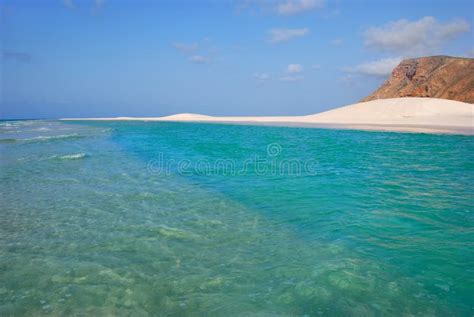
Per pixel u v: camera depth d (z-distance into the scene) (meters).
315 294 3.26
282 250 4.34
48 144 19.50
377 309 3.01
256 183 8.48
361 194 7.06
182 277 3.67
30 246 4.57
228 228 5.22
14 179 9.17
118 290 3.42
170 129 37.72
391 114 45.53
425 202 6.33
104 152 15.47
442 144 17.64
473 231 4.78
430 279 3.49
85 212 6.12
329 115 57.53
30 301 3.23
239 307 3.09
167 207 6.44
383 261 3.90
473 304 3.06
